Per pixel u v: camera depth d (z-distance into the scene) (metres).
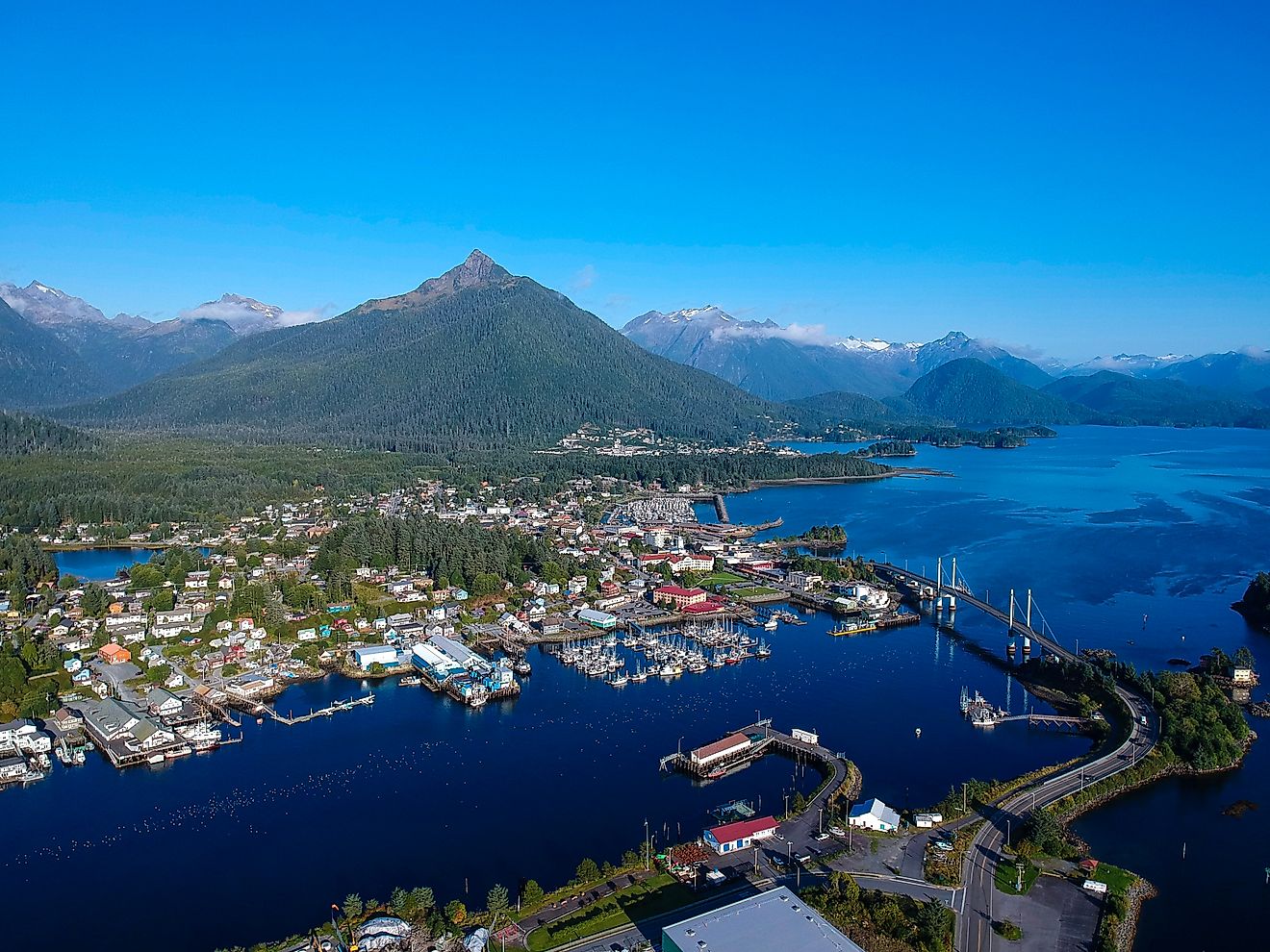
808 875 150.50
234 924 141.00
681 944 119.75
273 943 134.50
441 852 162.50
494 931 136.12
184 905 146.12
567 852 162.62
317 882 152.62
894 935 131.25
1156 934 137.00
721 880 148.62
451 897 148.00
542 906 143.00
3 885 152.38
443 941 133.75
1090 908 141.25
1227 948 133.62
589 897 145.38
